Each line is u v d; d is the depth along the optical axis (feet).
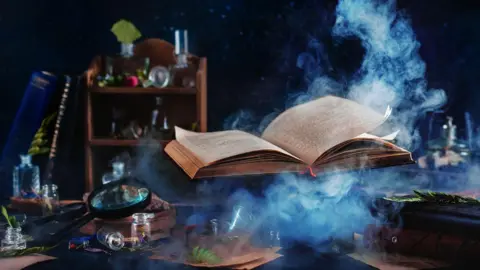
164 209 3.90
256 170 3.51
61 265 3.47
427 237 3.38
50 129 5.10
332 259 3.50
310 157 3.57
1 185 5.08
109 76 5.43
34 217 4.30
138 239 3.66
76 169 5.56
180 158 3.69
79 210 4.05
